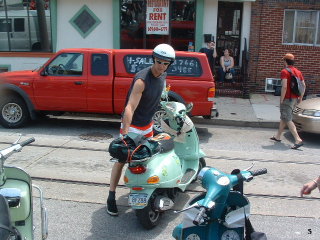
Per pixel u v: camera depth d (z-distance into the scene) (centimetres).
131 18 1408
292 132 853
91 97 917
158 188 466
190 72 905
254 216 512
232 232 348
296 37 1398
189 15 1391
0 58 1448
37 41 1450
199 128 1005
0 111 941
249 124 1044
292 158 758
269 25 1378
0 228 262
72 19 1412
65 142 813
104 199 549
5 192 327
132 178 449
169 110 532
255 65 1407
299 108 925
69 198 548
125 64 908
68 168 659
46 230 377
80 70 918
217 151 785
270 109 1187
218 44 1437
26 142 363
